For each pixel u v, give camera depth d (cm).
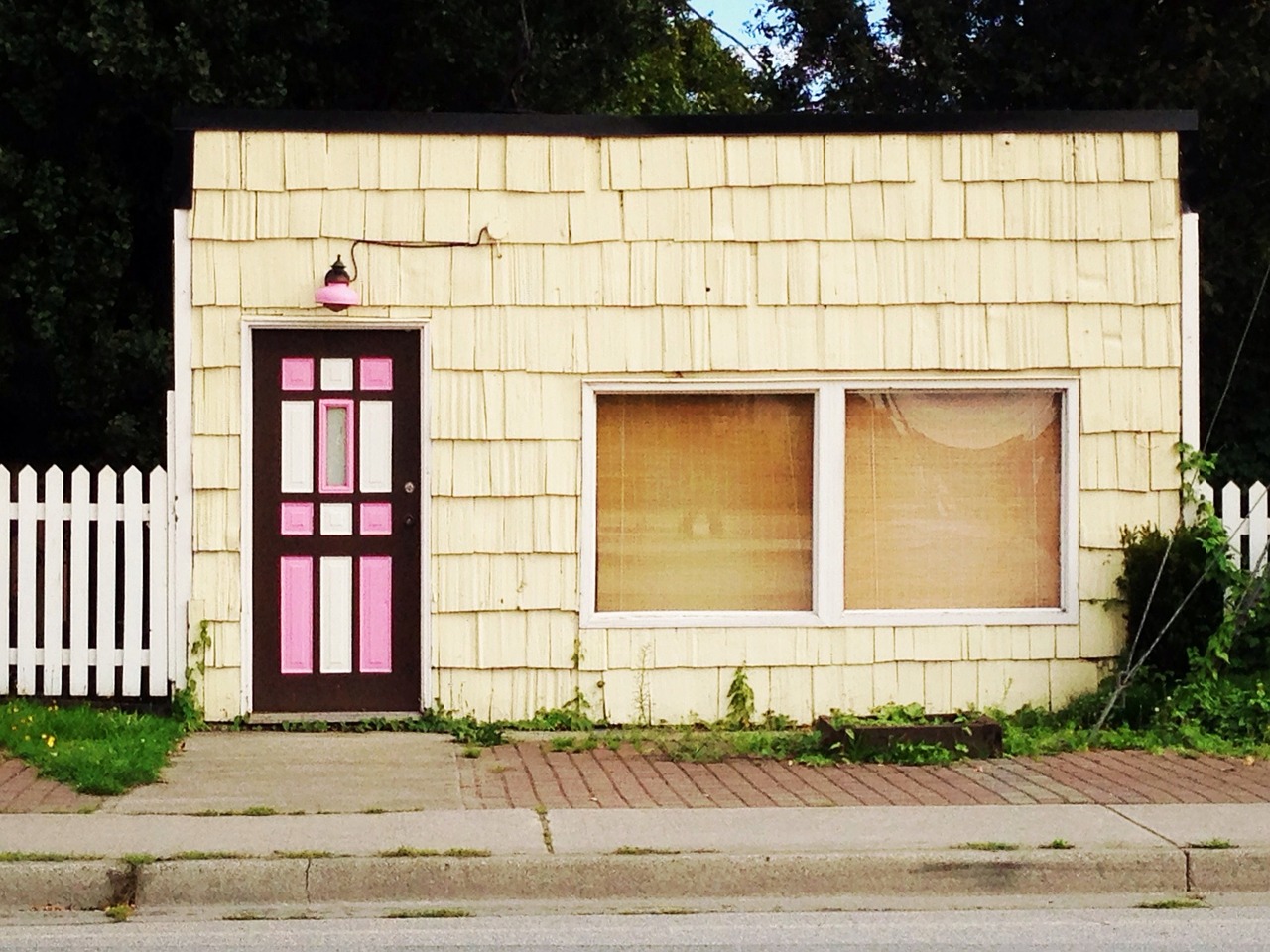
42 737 897
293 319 982
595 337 998
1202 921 655
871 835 737
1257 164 1495
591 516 1000
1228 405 1450
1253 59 1441
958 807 793
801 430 1021
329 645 991
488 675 993
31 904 671
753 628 1005
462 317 991
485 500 994
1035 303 1015
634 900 690
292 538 989
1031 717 1006
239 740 949
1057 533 1030
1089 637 1019
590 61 1669
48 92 1373
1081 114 1013
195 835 726
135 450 1405
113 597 973
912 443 1023
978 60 1591
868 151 1009
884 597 1021
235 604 980
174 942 619
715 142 1002
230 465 980
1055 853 710
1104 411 1017
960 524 1026
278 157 982
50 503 972
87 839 717
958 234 1011
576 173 997
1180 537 993
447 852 701
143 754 868
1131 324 1018
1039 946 616
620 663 999
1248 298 1450
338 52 1573
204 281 979
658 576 1015
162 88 1382
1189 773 884
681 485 1015
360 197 986
